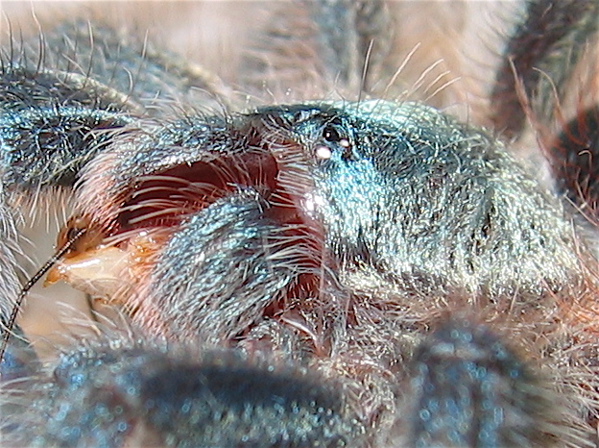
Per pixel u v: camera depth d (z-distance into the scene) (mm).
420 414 48
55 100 65
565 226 62
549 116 77
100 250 59
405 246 56
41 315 62
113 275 58
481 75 86
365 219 56
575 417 54
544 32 86
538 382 50
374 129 60
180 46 106
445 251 57
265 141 58
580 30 86
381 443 49
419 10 97
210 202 58
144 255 58
